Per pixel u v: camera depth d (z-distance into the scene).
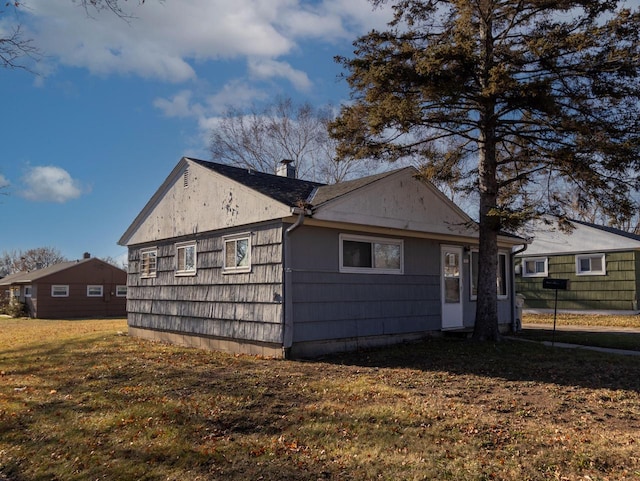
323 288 10.16
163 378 8.03
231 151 31.19
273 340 9.68
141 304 14.69
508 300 14.80
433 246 12.84
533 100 9.48
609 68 9.42
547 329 15.32
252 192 10.37
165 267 13.61
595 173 9.77
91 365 9.52
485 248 11.73
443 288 12.99
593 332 14.09
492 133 11.32
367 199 10.73
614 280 19.48
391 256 11.70
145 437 5.24
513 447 4.72
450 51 9.38
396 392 6.79
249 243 10.54
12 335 16.91
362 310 10.84
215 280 11.52
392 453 4.63
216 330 11.34
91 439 5.27
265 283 9.98
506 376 7.91
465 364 8.88
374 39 10.79
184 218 12.81
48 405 6.64
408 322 11.86
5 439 5.39
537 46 9.45
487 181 11.44
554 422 5.51
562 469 4.25
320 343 10.08
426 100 10.43
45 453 4.97
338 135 11.27
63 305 28.84
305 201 10.11
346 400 6.40
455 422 5.43
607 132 9.70
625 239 19.09
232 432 5.34
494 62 10.14
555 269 21.30
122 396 6.92
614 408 6.11
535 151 10.90
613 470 4.22
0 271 69.19
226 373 8.31
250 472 4.34
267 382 7.52
